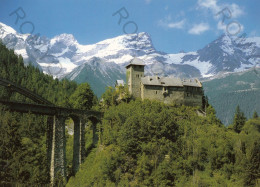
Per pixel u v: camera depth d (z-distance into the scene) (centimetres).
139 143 9138
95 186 8331
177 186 8162
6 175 7656
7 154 8169
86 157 10000
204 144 9394
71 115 10006
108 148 9375
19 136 8756
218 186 8150
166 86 11669
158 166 8575
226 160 8975
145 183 8212
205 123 10969
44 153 10156
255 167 8575
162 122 9594
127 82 12000
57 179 8969
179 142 9488
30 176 8231
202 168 8919
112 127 10100
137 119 9506
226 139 9769
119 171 8456
